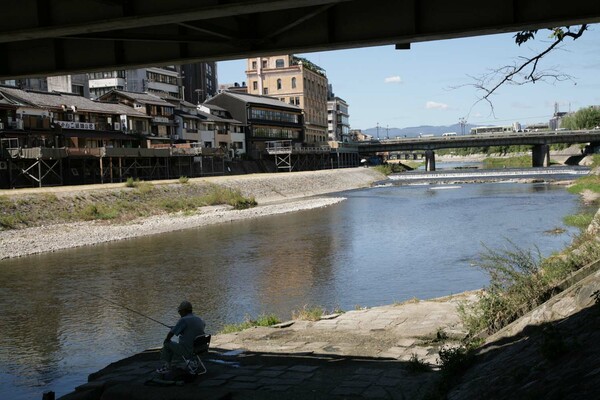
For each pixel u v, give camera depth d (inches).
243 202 2080.5
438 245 1133.1
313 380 331.9
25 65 433.1
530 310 359.6
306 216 1774.1
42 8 324.5
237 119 3321.9
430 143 4217.5
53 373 500.4
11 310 730.8
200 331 341.7
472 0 334.6
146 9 306.3
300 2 273.7
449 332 413.4
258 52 379.9
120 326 649.6
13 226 1348.4
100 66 415.8
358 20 357.4
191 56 399.2
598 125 4175.7
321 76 4547.2
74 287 856.3
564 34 305.1
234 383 332.2
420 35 345.4
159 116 2657.5
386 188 3063.5
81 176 2012.8
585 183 2297.0
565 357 220.5
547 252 942.4
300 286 816.9
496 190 2522.1
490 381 249.1
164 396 303.3
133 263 1044.5
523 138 3878.0
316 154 3740.2
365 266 949.8
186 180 2102.6
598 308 252.2
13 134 1840.6
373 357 376.2
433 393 279.7
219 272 940.6
